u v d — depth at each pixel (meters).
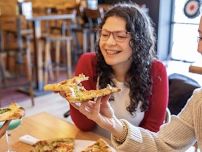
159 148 1.09
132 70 1.45
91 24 4.70
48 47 4.02
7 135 1.26
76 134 1.37
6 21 3.76
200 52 0.99
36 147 1.12
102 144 1.14
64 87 0.99
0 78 4.36
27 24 4.21
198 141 1.05
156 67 1.53
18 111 1.04
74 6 5.19
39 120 1.51
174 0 4.94
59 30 4.66
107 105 1.04
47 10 5.06
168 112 1.53
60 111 3.43
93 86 1.52
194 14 4.41
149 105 1.49
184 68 4.56
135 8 1.44
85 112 0.99
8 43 4.23
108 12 1.41
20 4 3.89
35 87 4.08
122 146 1.06
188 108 1.09
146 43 1.45
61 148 1.11
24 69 4.75
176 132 1.09
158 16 4.89
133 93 1.45
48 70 4.47
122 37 1.34
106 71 1.49
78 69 1.57
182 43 4.97
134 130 1.08
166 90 1.52
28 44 4.01
